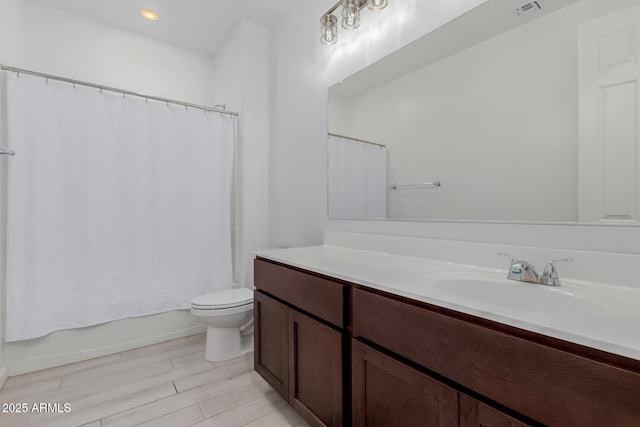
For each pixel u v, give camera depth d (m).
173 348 2.22
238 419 1.45
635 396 0.50
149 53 2.75
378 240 1.62
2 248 1.81
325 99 2.01
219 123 2.54
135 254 2.21
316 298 1.23
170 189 2.34
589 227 0.98
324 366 1.18
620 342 0.54
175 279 2.36
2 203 1.81
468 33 1.28
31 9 2.24
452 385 0.77
